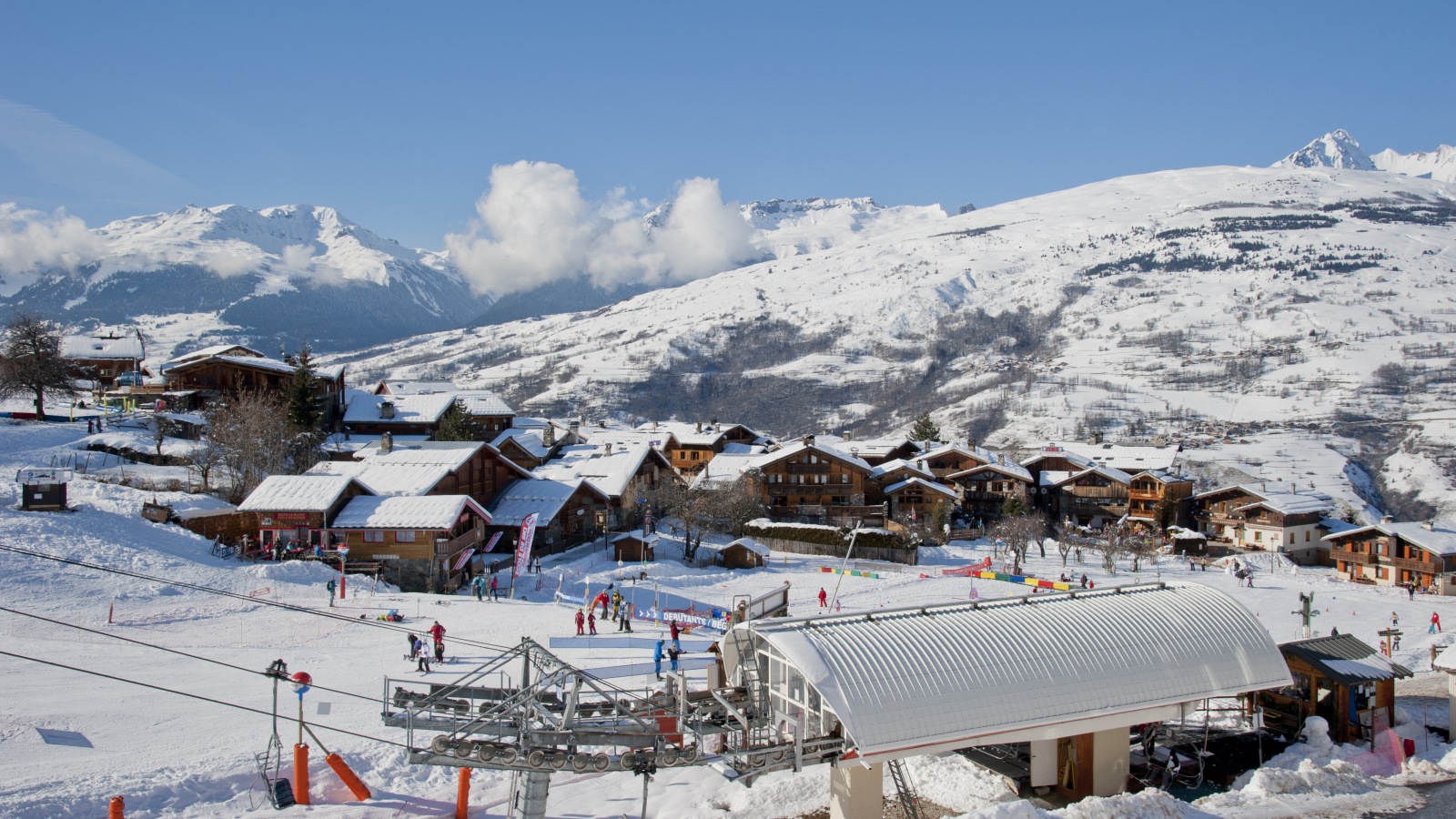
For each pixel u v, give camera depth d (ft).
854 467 342.03
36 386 289.12
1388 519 284.61
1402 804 86.99
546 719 80.74
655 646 144.66
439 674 123.34
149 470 240.12
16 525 164.96
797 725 79.97
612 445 338.34
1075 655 92.22
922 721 81.25
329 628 146.00
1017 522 288.92
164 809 81.00
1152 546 293.43
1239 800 88.17
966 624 93.76
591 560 229.25
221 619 146.10
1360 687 108.68
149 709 104.12
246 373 313.53
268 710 106.42
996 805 79.87
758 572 231.30
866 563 252.83
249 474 228.84
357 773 92.22
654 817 88.74
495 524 233.76
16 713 98.73
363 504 197.67
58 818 76.28
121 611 142.72
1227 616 104.06
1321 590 240.73
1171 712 94.38
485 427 364.38
